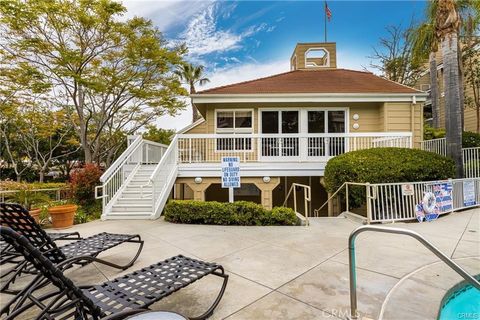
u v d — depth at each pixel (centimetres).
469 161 954
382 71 2181
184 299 286
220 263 386
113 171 817
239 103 1109
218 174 952
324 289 301
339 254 416
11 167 2111
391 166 705
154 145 1185
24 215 309
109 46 1202
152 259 414
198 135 945
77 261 320
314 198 1157
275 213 635
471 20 1057
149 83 1377
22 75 1089
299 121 1127
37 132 1720
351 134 935
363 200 703
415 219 644
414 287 299
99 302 221
